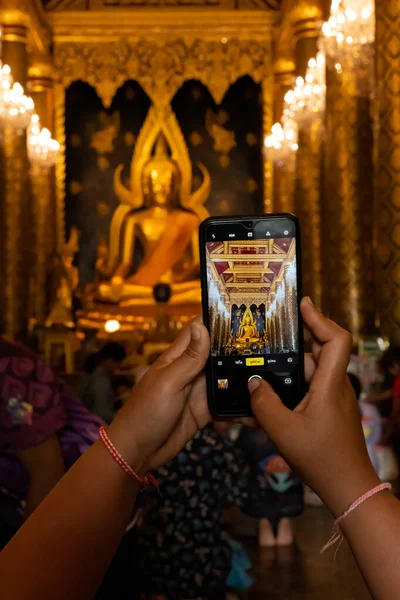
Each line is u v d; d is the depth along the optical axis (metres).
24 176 14.91
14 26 14.65
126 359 16.23
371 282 11.60
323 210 12.95
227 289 1.36
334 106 11.25
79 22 17.14
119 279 17.73
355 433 0.97
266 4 17.06
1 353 2.42
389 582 0.86
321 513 7.60
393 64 7.70
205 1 17.06
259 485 6.19
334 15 9.80
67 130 18.72
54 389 2.41
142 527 4.15
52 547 0.89
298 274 1.38
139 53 17.44
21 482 2.43
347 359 1.02
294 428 0.95
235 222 1.38
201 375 1.34
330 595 5.01
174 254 18.09
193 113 18.94
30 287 16.44
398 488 7.77
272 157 14.67
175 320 16.81
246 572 5.50
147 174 18.31
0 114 12.22
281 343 1.34
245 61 17.34
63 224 17.95
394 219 7.77
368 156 11.31
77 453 2.50
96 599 2.68
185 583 4.12
